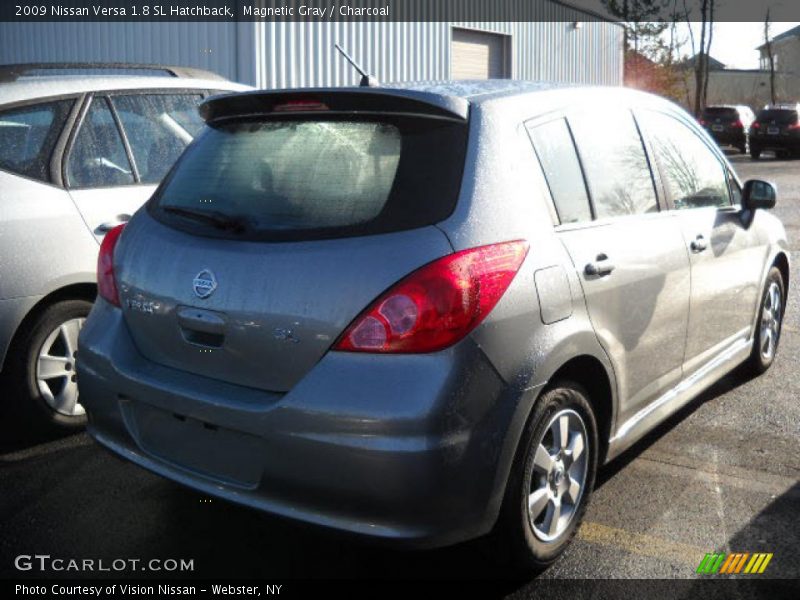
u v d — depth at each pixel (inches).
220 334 112.7
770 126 1120.2
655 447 171.6
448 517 103.6
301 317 105.7
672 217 154.8
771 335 215.5
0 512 142.1
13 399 164.6
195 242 118.5
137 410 122.6
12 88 172.2
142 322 123.0
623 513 143.5
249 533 136.9
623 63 1062.4
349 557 130.1
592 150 137.3
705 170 176.9
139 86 191.5
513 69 818.2
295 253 108.7
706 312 165.6
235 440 110.7
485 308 105.3
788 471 160.6
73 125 176.4
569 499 126.3
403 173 111.0
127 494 149.6
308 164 117.9
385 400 100.4
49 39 591.5
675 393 158.2
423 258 103.8
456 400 102.0
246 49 518.3
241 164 124.6
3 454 165.6
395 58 645.9
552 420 118.7
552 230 120.1
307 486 104.3
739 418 187.5
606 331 128.2
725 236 172.4
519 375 109.0
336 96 118.7
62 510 143.3
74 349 172.2
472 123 116.6
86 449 168.2
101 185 177.0
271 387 108.8
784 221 510.6
